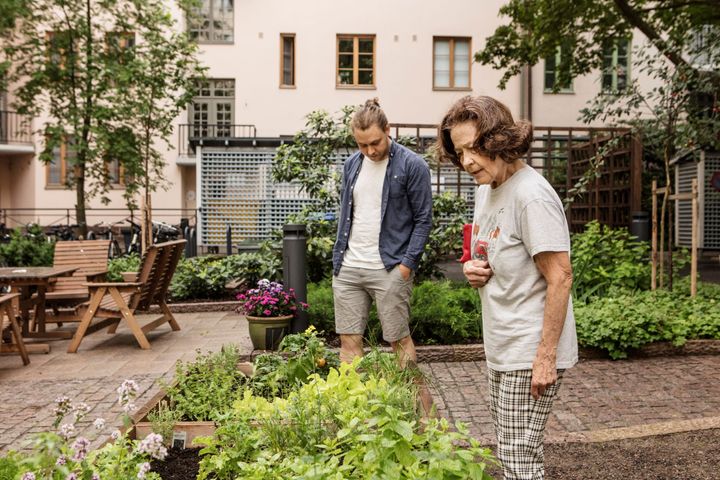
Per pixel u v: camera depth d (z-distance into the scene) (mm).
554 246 2012
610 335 5926
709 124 8242
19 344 5922
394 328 4215
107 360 6105
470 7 23484
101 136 12828
